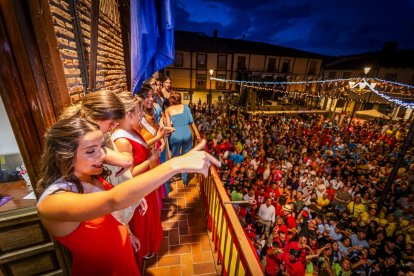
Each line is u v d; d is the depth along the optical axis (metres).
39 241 1.83
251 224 6.17
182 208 3.46
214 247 2.76
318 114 24.03
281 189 7.28
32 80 1.52
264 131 14.05
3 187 1.95
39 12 1.55
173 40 2.55
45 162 0.99
